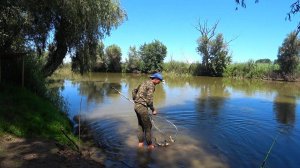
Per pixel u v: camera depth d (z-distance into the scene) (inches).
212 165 289.1
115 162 287.0
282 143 366.3
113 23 823.1
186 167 282.4
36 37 617.0
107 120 468.4
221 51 2128.4
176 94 870.4
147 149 327.0
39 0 556.4
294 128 448.1
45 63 794.2
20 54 472.7
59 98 580.7
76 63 830.5
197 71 2206.0
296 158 313.9
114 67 2329.0
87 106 599.5
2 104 369.4
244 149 338.0
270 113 578.2
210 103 697.6
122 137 370.9
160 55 2336.4
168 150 326.3
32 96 432.1
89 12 701.9
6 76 473.7
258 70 1963.6
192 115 529.7
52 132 341.1
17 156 259.4
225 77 2079.2
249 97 839.7
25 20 537.3
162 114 533.3
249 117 527.8
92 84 1119.0
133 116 501.4
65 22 685.3
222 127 439.2
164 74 2182.6
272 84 1446.9
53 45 740.0
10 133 307.6
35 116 359.3
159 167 279.6
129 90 935.0
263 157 314.0
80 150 306.3
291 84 1476.4
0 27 500.7
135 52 2357.3
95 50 808.9
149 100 331.3
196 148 335.6
